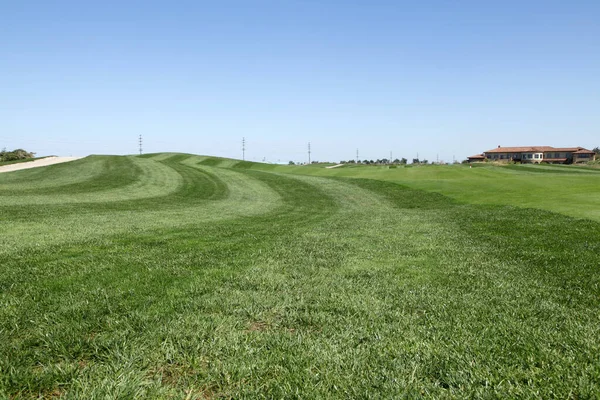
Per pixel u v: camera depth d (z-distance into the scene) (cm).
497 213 2047
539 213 1908
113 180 4338
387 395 311
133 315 466
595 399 307
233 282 645
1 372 327
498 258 893
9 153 8081
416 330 450
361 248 1028
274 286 626
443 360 372
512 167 7931
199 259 834
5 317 448
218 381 333
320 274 722
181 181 4556
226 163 9250
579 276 711
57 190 3391
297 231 1457
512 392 314
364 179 5091
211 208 2769
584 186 3572
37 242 995
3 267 695
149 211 2300
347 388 322
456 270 767
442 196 3500
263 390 320
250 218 2167
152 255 863
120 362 354
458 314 506
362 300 558
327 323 472
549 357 376
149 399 299
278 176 5422
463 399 308
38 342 396
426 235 1311
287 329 459
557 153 13750
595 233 1225
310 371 349
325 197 3806
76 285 591
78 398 293
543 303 551
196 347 388
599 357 377
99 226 1431
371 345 407
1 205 2075
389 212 2661
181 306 510
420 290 619
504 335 434
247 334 432
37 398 299
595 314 512
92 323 440
